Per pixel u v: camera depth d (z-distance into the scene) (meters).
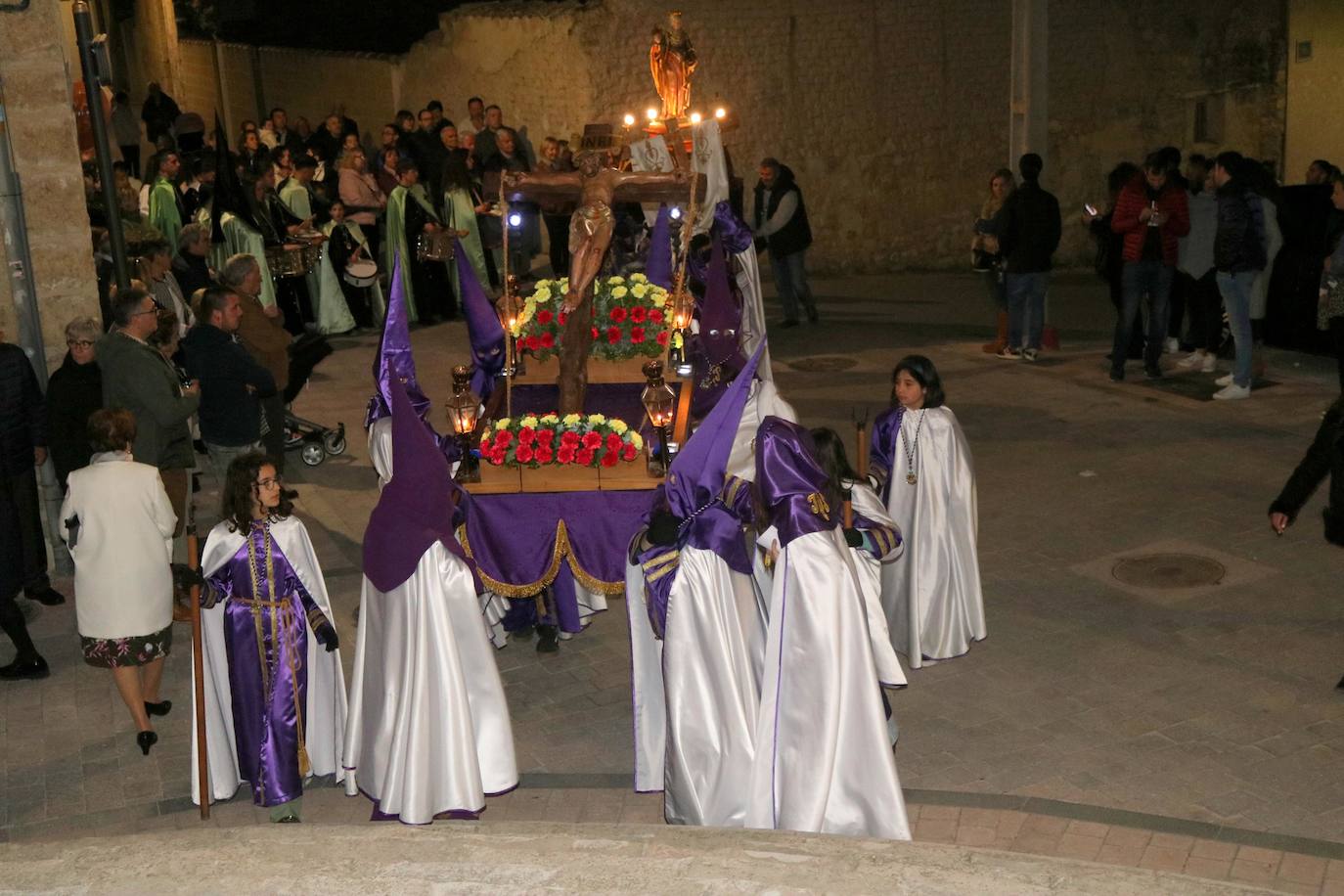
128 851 3.68
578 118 19.34
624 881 3.39
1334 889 5.84
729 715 6.21
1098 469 11.14
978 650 8.15
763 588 6.53
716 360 8.86
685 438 7.84
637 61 19.36
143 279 11.33
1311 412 12.38
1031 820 6.43
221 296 9.16
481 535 7.31
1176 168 13.14
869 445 8.05
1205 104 22.45
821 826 5.99
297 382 11.55
